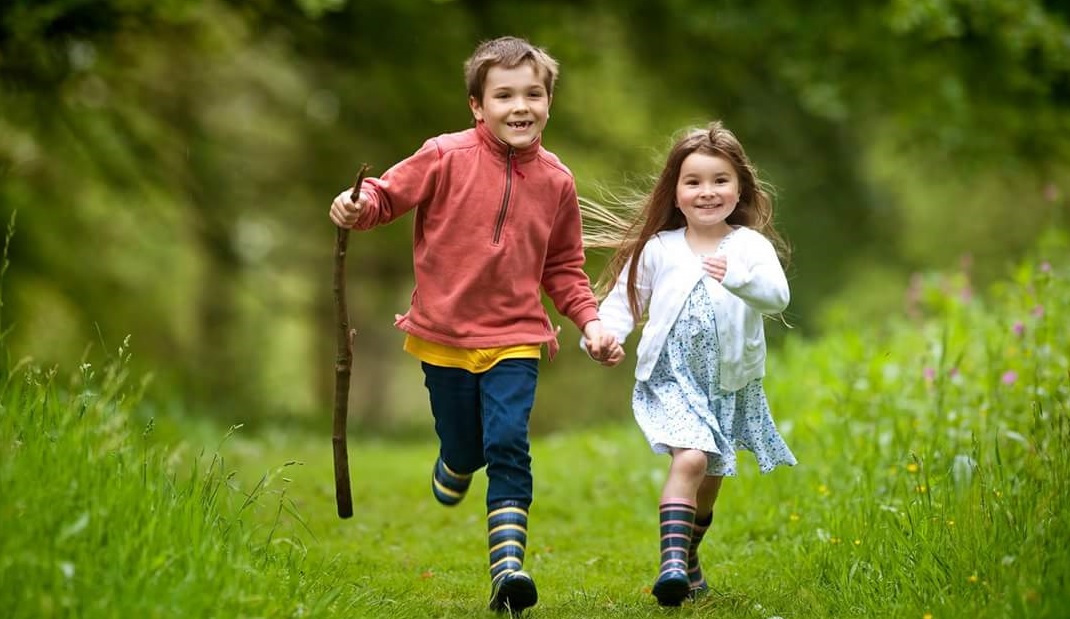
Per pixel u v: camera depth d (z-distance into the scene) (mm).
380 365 48719
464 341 9453
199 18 28953
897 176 44469
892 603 8930
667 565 9211
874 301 44531
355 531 13578
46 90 26047
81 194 35812
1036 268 16406
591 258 30562
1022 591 7777
